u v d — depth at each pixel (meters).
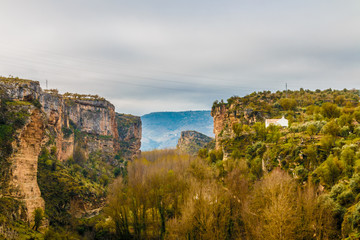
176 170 169.00
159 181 151.88
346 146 122.75
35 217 123.25
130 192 153.88
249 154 179.50
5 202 117.69
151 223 136.00
